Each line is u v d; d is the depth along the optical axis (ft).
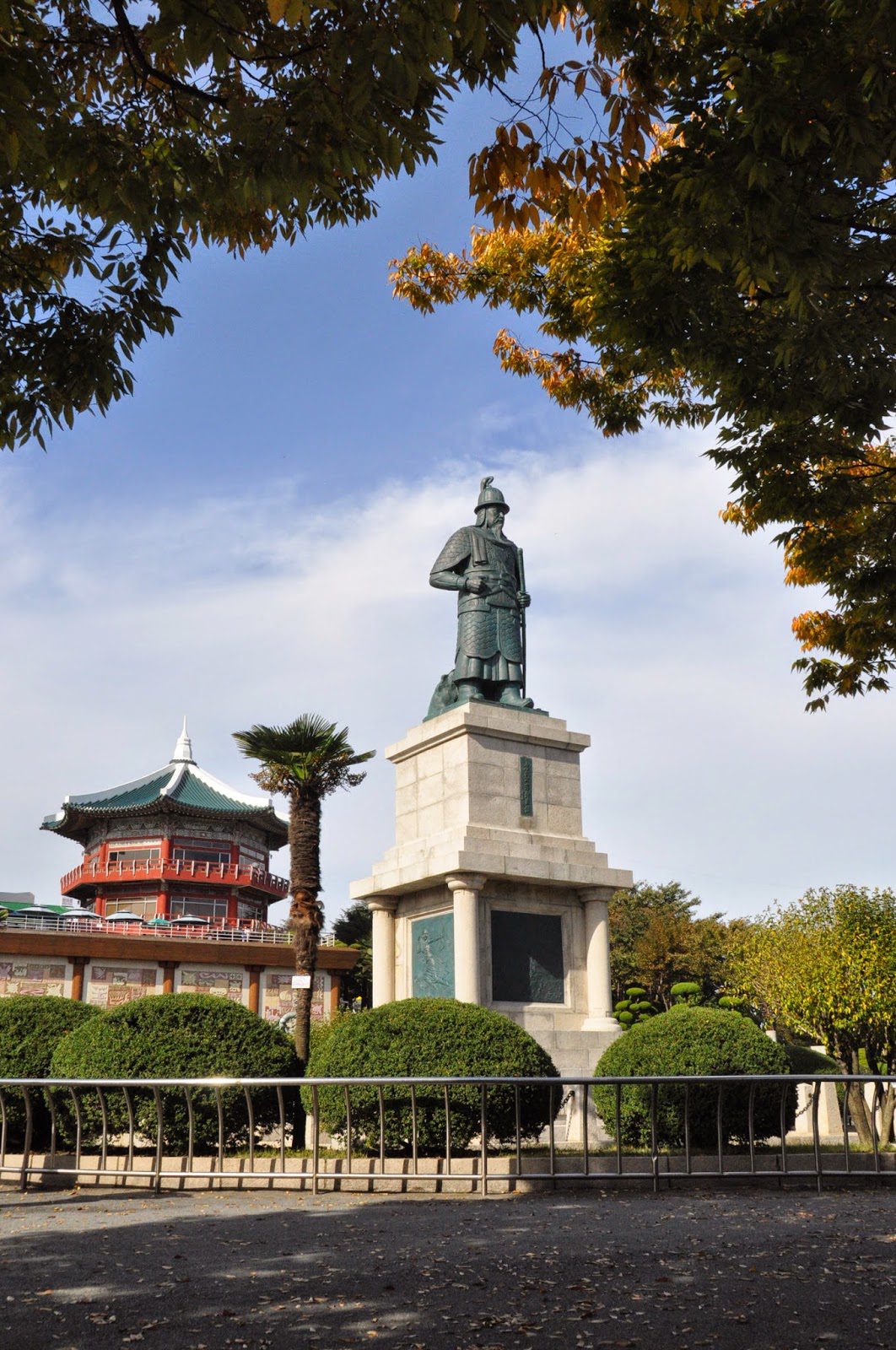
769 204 22.20
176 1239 24.90
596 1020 52.31
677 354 28.78
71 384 25.55
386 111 20.34
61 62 24.21
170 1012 39.50
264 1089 38.34
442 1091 35.70
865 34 19.42
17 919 152.87
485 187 24.07
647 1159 34.99
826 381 27.81
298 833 73.92
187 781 201.57
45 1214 29.58
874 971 62.85
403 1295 19.62
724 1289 19.92
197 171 22.44
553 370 44.01
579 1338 17.07
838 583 36.99
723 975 156.76
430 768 56.85
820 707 42.09
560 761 57.31
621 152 23.75
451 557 61.52
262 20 21.74
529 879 52.21
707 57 22.59
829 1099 60.03
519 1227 26.12
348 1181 33.68
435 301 44.75
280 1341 16.98
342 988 163.12
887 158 22.65
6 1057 41.42
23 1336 17.31
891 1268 21.47
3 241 25.16
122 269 25.04
